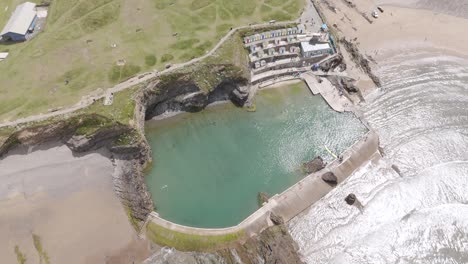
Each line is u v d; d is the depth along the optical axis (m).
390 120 95.06
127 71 90.25
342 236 74.56
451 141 90.31
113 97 84.69
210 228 74.88
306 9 111.75
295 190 80.50
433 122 94.44
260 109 96.94
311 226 76.25
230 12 107.81
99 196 77.44
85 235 72.44
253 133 92.44
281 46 102.50
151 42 97.88
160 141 90.06
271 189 81.81
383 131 92.75
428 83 103.31
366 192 81.31
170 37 99.44
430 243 73.31
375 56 109.31
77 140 79.31
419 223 76.00
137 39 98.56
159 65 91.62
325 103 98.44
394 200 79.81
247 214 77.62
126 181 79.31
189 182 83.06
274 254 69.88
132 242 72.69
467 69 107.06
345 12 120.62
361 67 106.38
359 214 77.69
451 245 72.94
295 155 88.00
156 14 105.81
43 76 89.50
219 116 95.69
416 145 89.69
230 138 91.31
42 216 74.19
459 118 95.31
